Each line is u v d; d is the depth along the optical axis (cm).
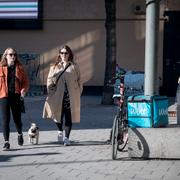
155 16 1030
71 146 1123
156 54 1040
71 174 876
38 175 870
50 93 1134
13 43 2375
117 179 841
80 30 2339
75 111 1130
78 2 2331
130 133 987
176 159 979
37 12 2348
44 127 1396
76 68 1142
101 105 1900
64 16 2342
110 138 1141
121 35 2308
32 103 1992
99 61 2336
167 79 2294
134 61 2309
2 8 2361
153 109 977
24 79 1105
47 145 1136
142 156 984
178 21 2270
